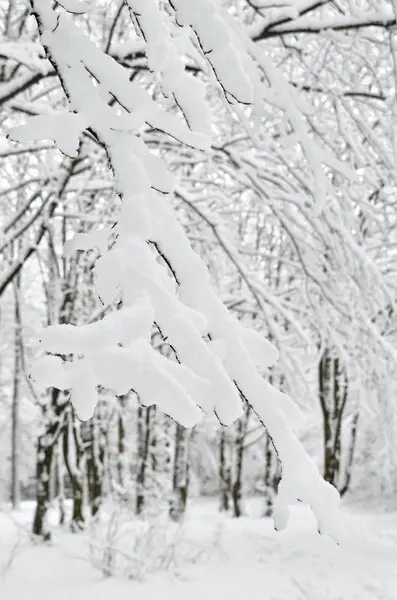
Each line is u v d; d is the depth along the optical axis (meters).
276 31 3.81
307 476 1.53
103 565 5.95
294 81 4.98
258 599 5.55
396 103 4.42
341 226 5.25
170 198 5.77
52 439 9.30
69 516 16.30
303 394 5.96
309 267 5.95
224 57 1.61
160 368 1.22
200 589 5.70
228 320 1.61
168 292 1.39
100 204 8.22
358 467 18.50
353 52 4.70
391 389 6.07
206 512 19.47
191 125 1.62
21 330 9.70
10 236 6.94
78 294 10.16
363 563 7.02
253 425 19.36
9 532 9.98
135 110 1.63
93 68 1.67
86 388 1.15
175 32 3.16
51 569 6.15
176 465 14.94
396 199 5.58
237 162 5.52
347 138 4.89
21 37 5.45
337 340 6.25
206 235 6.91
